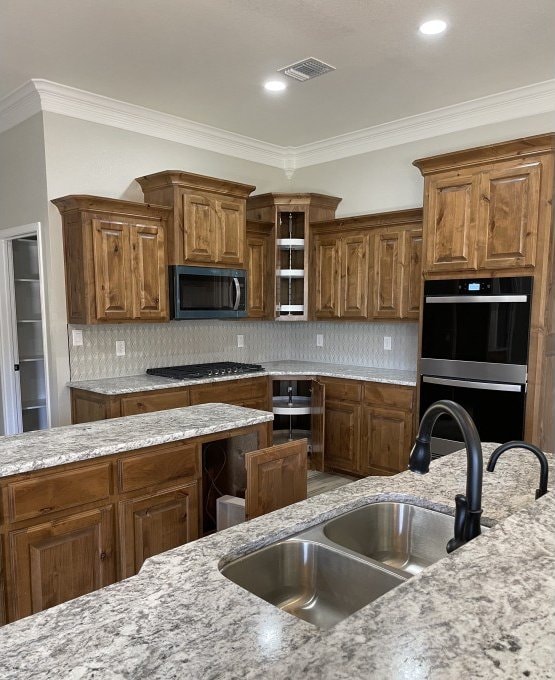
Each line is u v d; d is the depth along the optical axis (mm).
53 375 3811
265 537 1274
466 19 2713
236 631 872
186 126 4371
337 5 2582
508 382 3240
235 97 3787
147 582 1048
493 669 618
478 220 3340
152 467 2133
